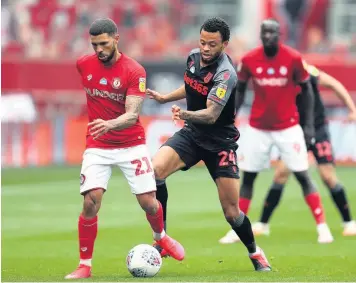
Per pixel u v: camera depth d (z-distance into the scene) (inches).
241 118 2849.4
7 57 3107.8
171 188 2345.0
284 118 1460.4
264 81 1440.7
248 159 1480.1
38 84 3088.1
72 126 2950.3
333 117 2901.1
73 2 3531.0
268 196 1547.7
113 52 1070.4
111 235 1568.7
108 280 1049.5
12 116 2955.2
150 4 3592.5
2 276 1139.3
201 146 1119.0
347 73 2992.1
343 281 1041.5
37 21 3499.0
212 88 1064.2
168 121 2869.1
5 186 2388.0
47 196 2185.0
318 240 1478.8
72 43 3462.1
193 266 1231.5
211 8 3602.4
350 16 3533.5
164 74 3009.4
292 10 3508.9
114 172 2778.1
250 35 3476.9
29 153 2938.0
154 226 1134.4
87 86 1092.5
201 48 1062.4
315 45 3395.7
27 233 1604.3
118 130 1086.4
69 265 1259.8
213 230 1624.0
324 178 1572.3
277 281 1032.2
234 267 1220.5
